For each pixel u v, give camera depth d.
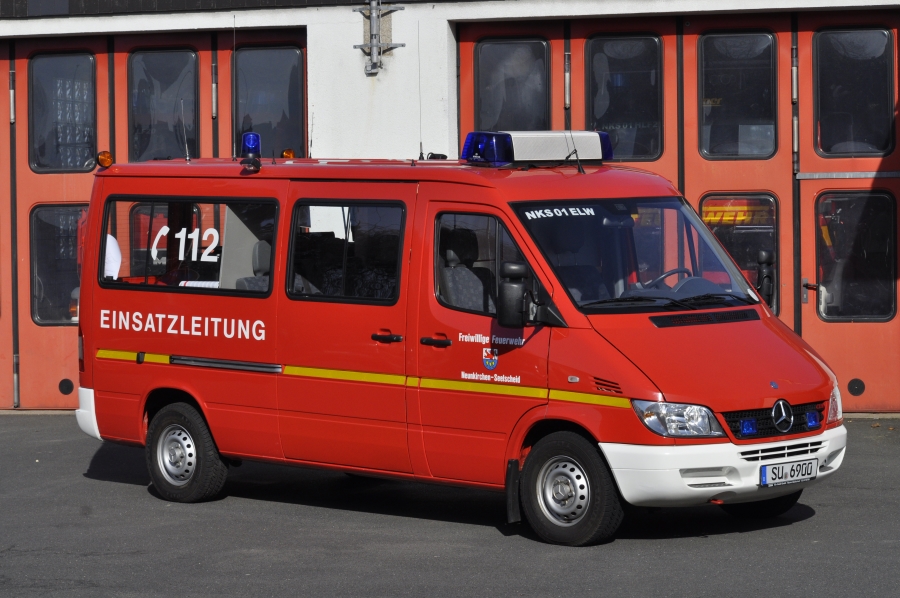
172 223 9.79
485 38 13.44
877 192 12.95
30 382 14.70
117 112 14.40
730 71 13.09
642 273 8.36
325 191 9.03
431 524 8.71
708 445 7.39
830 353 13.05
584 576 7.05
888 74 12.91
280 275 9.12
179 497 9.62
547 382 7.82
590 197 8.46
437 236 8.43
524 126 13.45
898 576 6.87
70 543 8.25
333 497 9.85
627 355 7.62
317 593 6.86
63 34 14.21
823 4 12.59
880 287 12.99
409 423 8.45
